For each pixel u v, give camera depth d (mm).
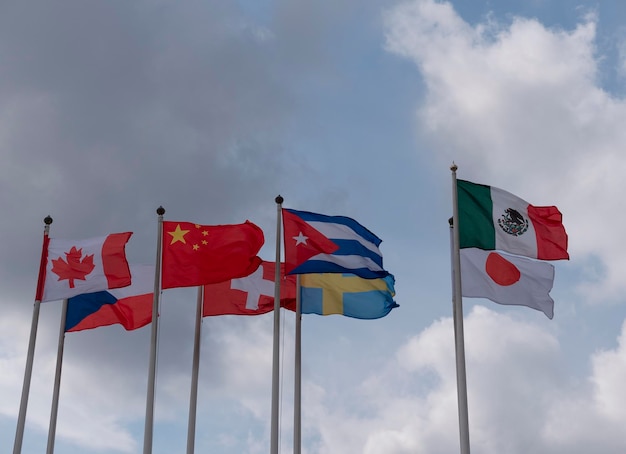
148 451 35625
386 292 41500
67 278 38438
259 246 38844
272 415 35688
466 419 33719
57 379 40000
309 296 41156
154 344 37188
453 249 37875
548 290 36656
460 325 34969
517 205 36906
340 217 38906
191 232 38531
